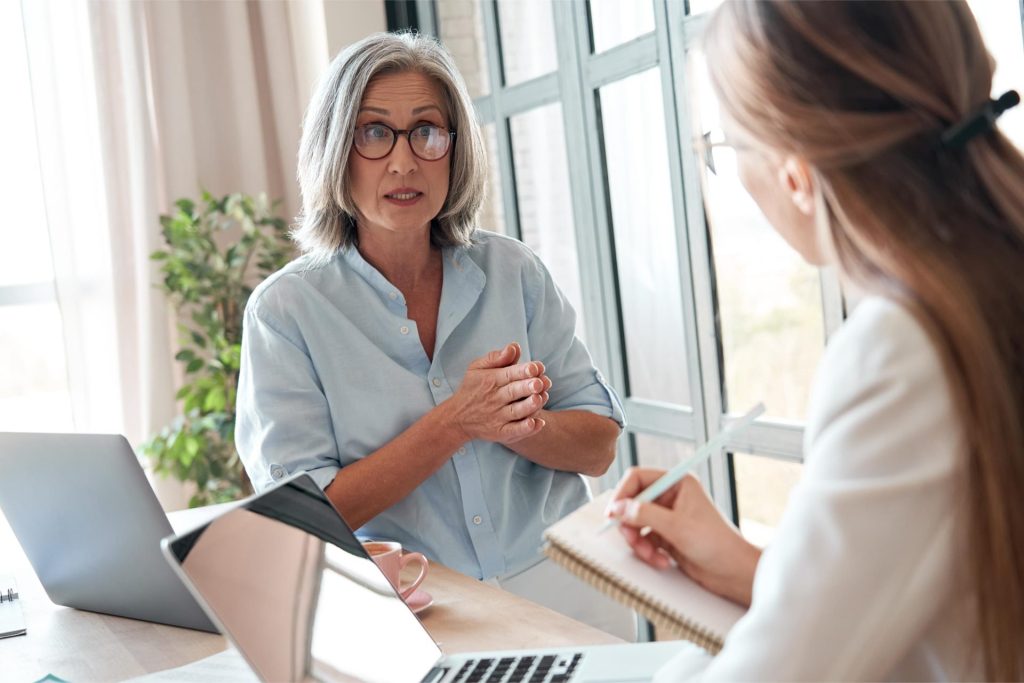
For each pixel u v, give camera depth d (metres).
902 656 0.68
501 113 3.58
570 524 0.94
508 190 3.61
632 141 2.93
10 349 4.18
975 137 0.73
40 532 1.50
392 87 1.62
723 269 2.65
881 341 0.69
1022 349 0.68
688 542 0.88
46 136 4.00
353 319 1.71
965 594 0.69
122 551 1.41
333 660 1.08
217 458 3.88
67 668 1.31
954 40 0.74
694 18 2.58
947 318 0.68
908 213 0.72
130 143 4.07
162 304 4.12
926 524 0.66
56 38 4.02
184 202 3.88
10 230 4.12
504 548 1.72
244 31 4.27
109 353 4.15
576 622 1.31
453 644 1.26
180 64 4.16
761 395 2.61
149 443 3.91
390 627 1.17
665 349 2.95
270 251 3.96
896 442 0.67
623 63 2.89
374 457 1.59
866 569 0.66
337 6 3.95
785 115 0.74
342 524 1.21
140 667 1.30
